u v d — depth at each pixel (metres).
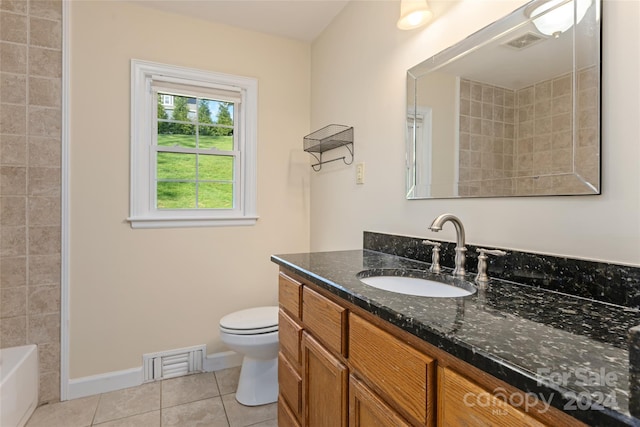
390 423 0.76
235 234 2.30
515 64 1.06
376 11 1.73
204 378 2.11
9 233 1.77
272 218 2.41
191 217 2.16
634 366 0.37
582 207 0.89
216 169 2.29
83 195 1.91
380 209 1.70
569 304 0.80
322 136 2.29
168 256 2.12
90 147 1.92
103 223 1.96
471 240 1.21
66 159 1.86
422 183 1.43
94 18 1.92
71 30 1.87
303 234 2.51
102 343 1.96
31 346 1.79
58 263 1.86
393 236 1.56
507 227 1.09
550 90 0.96
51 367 1.84
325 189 2.28
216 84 2.24
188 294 2.17
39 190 1.82
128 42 2.00
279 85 2.43
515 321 0.67
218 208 2.29
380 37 1.70
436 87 1.36
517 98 1.05
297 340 1.28
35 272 1.81
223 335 1.81
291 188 2.47
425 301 0.81
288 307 1.38
